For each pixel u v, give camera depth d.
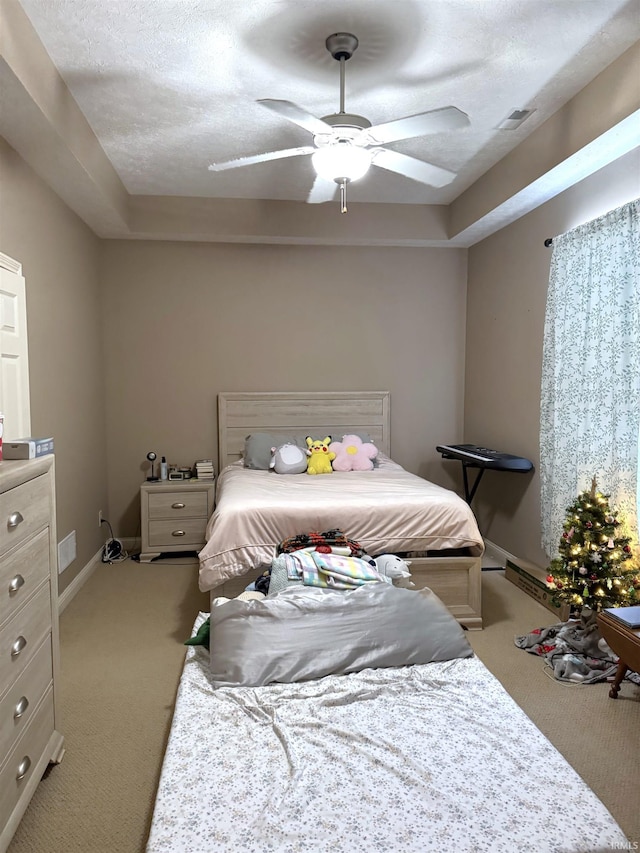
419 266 4.93
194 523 4.38
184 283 4.65
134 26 2.17
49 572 1.89
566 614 3.16
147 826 1.72
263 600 2.26
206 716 1.74
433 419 5.05
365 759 1.51
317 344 4.85
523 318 3.98
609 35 2.28
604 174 3.03
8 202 2.64
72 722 2.27
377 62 2.43
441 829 1.26
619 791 1.86
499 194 3.68
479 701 1.81
